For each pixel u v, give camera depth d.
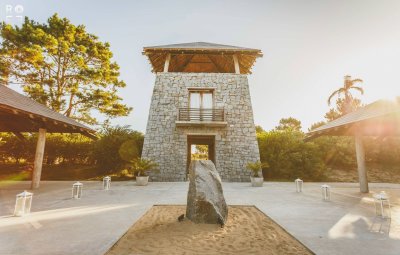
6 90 9.50
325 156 19.42
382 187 12.34
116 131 17.52
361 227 4.66
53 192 9.45
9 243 3.70
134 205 6.81
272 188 11.22
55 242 3.76
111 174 17.17
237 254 3.44
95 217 5.40
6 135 18.27
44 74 20.28
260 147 17.50
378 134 11.15
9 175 16.39
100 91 21.47
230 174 14.62
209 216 5.04
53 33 20.02
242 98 15.95
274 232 4.47
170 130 15.33
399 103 7.48
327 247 3.59
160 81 16.22
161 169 14.68
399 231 4.39
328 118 29.39
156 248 3.66
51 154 18.50
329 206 6.78
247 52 16.22
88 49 21.14
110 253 3.44
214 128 15.37
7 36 17.92
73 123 10.85
